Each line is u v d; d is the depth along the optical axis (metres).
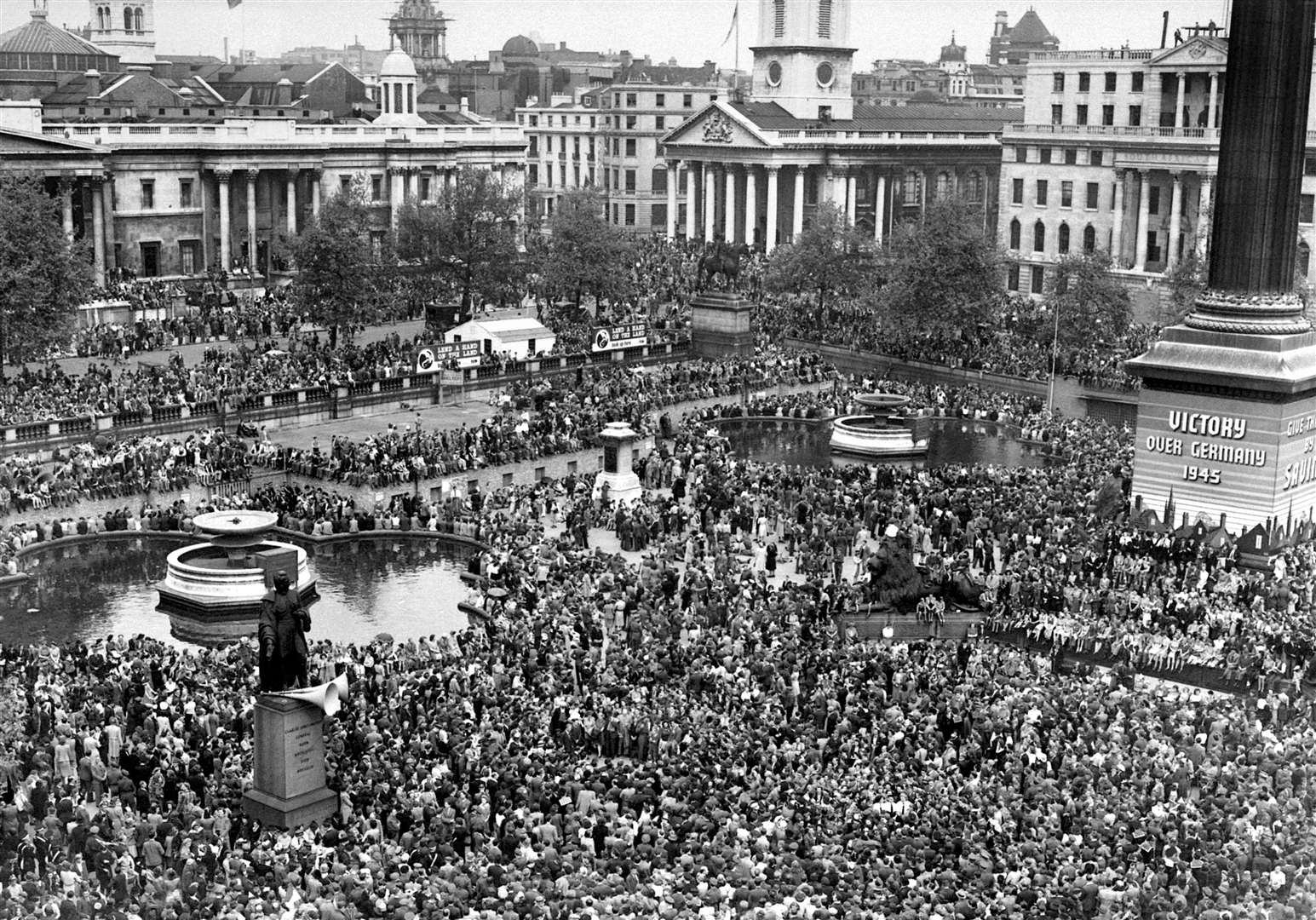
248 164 180.88
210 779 50.38
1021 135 186.12
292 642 49.22
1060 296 145.88
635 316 164.38
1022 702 56.50
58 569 83.62
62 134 167.38
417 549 88.94
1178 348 90.50
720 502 91.62
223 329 149.12
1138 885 40.84
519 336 139.00
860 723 55.19
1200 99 170.50
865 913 37.25
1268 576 81.12
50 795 49.28
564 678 60.25
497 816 46.94
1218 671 65.31
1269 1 86.25
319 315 138.25
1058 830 44.91
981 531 85.81
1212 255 90.69
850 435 113.06
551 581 75.19
